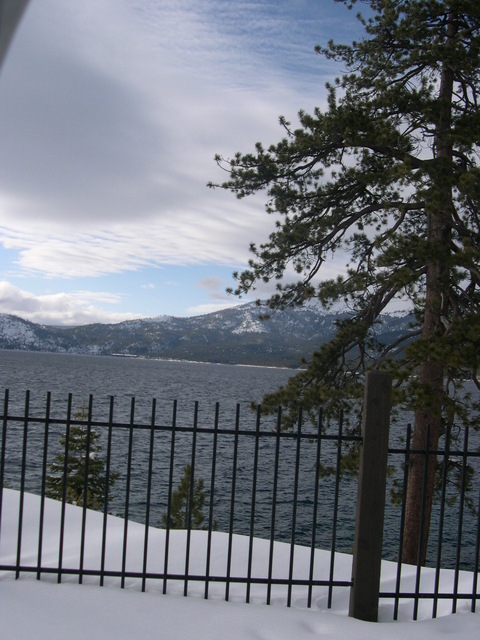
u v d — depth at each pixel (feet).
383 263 35.91
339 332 40.78
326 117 39.11
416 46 41.09
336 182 42.88
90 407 14.75
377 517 14.60
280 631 13.35
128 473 14.66
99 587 14.87
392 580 17.90
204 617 13.75
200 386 347.56
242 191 43.06
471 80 40.57
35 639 12.10
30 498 23.86
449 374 36.86
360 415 36.94
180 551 19.12
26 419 14.66
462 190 34.50
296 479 14.71
